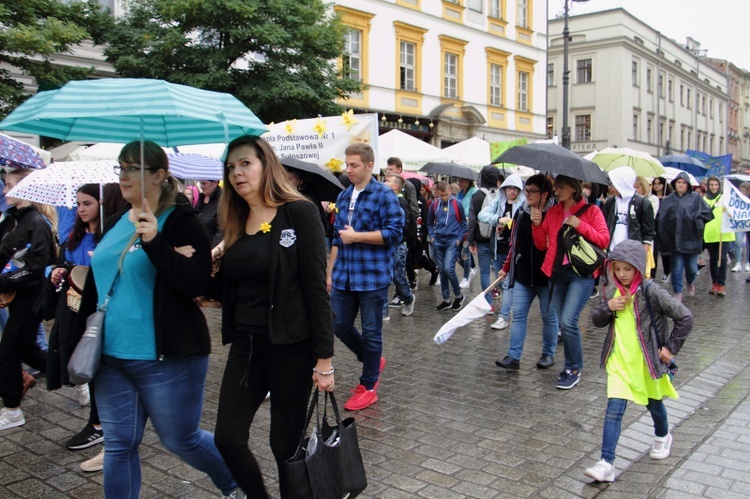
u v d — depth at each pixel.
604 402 5.17
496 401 5.20
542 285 6.05
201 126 3.41
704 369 6.11
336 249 5.15
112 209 3.73
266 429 4.55
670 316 3.83
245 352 2.92
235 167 2.87
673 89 50.69
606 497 3.56
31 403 5.18
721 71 64.69
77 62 15.61
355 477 2.90
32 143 14.35
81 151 10.23
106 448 2.96
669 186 12.41
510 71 30.00
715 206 10.73
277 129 7.23
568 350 5.56
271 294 2.83
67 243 4.04
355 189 5.14
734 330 7.90
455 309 9.22
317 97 14.84
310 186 5.73
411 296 8.79
